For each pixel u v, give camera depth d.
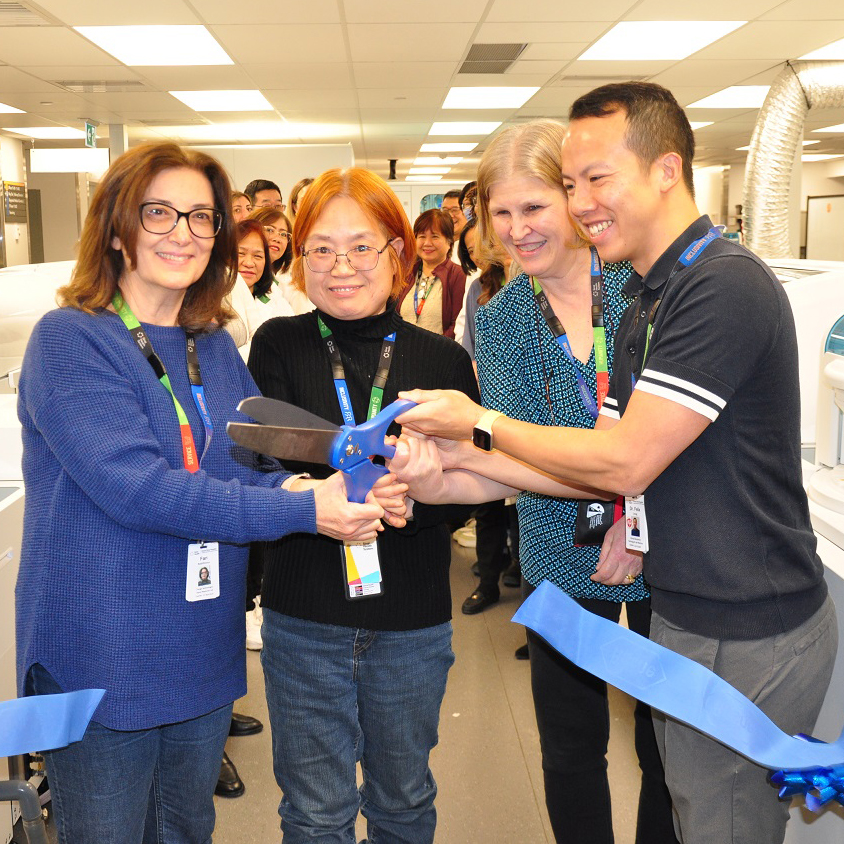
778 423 1.10
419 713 1.46
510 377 1.64
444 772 2.35
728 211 15.40
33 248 12.17
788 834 1.57
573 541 1.55
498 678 2.89
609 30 6.09
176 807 1.36
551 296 1.62
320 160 9.72
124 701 1.18
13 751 0.92
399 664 1.42
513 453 1.23
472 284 3.22
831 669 1.19
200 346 1.36
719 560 1.10
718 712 0.90
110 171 1.21
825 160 14.79
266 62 6.90
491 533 3.46
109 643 1.17
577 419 1.60
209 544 1.24
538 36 6.20
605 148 1.13
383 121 9.95
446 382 1.48
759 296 1.06
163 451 1.20
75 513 1.17
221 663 1.29
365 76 7.48
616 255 1.20
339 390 1.44
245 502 1.16
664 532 1.15
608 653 0.94
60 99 8.38
